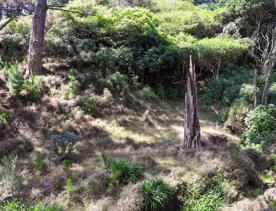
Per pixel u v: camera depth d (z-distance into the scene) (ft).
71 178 26.11
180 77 55.11
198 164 28.86
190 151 31.19
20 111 36.88
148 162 29.43
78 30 52.08
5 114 34.78
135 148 34.22
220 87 51.75
